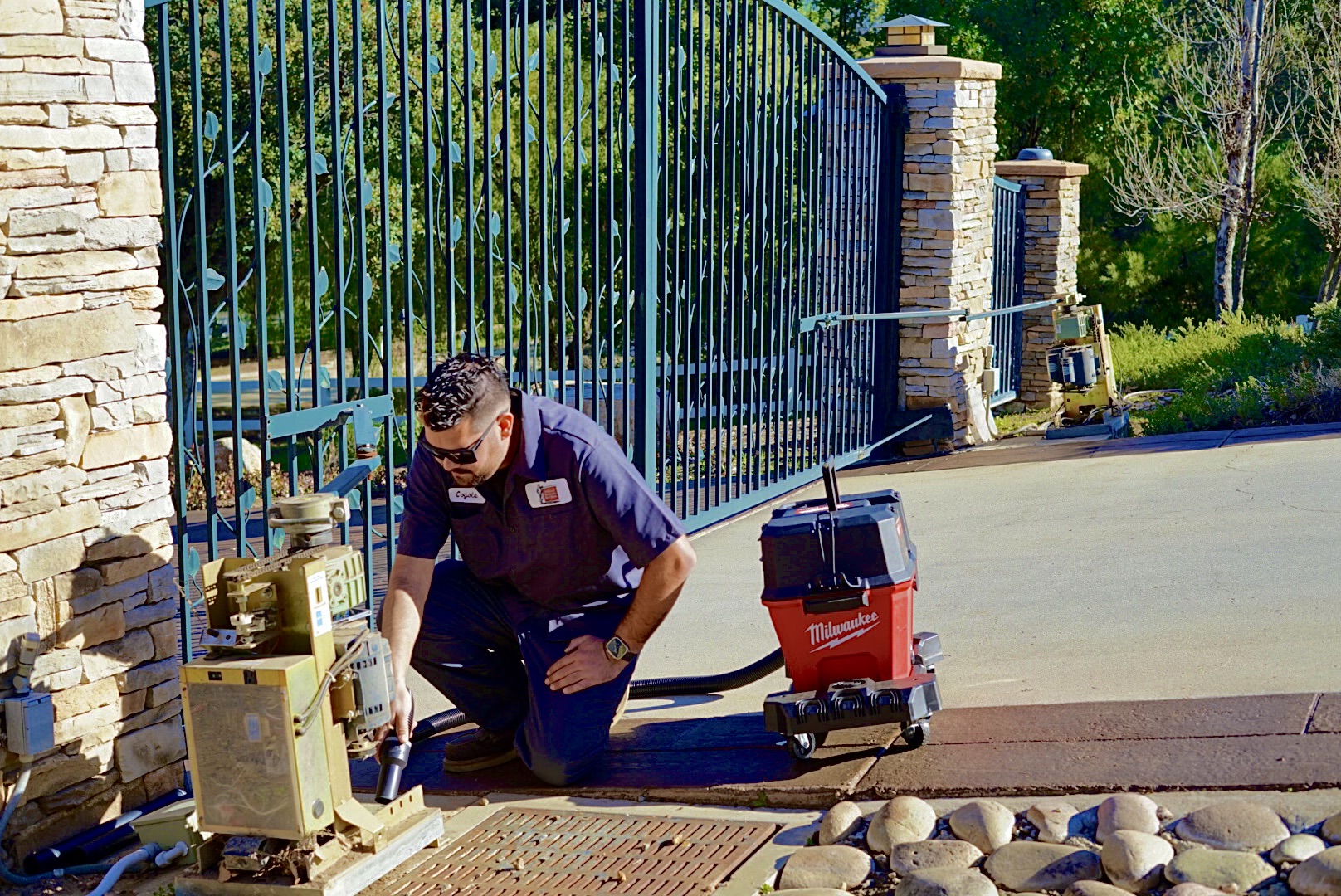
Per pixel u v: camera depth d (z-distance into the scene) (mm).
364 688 3104
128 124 3453
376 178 10477
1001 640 4594
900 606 3605
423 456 3705
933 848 2988
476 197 8234
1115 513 6477
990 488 7773
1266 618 4395
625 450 6648
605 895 3029
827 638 3617
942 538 6477
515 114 8430
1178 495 6676
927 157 9578
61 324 3311
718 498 7285
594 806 3615
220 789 3021
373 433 4574
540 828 3463
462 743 4012
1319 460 7055
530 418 3598
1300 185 21250
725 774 3621
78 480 3404
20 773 3271
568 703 3672
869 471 9195
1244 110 18719
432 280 4934
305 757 2977
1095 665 4152
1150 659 4141
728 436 7359
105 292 3439
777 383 8062
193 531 8508
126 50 3438
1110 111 25500
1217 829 2850
